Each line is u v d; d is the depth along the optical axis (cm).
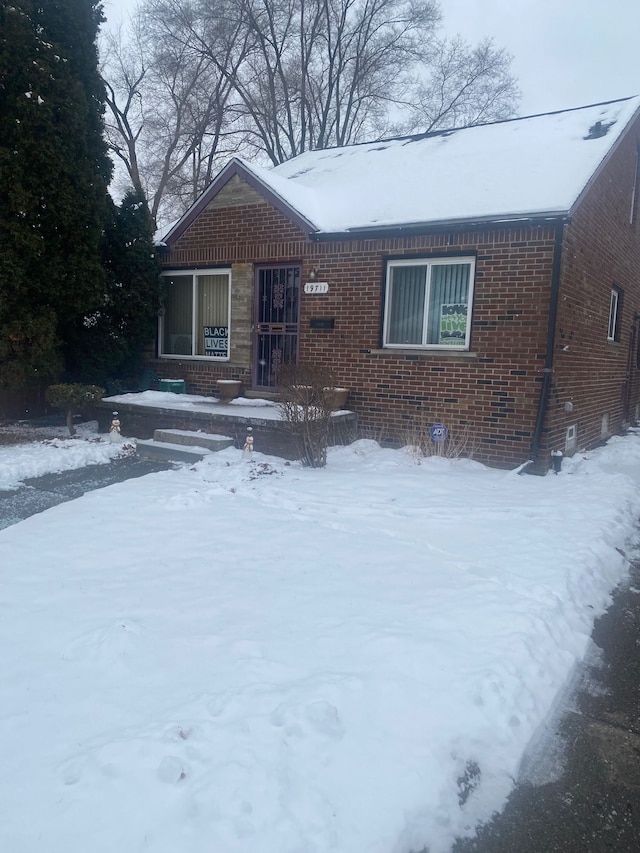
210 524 618
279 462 877
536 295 884
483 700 346
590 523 648
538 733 348
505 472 884
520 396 905
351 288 1041
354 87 2917
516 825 288
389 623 419
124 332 1219
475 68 3055
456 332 973
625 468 978
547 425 892
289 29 2797
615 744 347
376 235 998
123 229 1186
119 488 742
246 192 1141
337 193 1173
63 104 1015
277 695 329
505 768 317
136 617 425
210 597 457
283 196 1097
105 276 1132
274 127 2866
